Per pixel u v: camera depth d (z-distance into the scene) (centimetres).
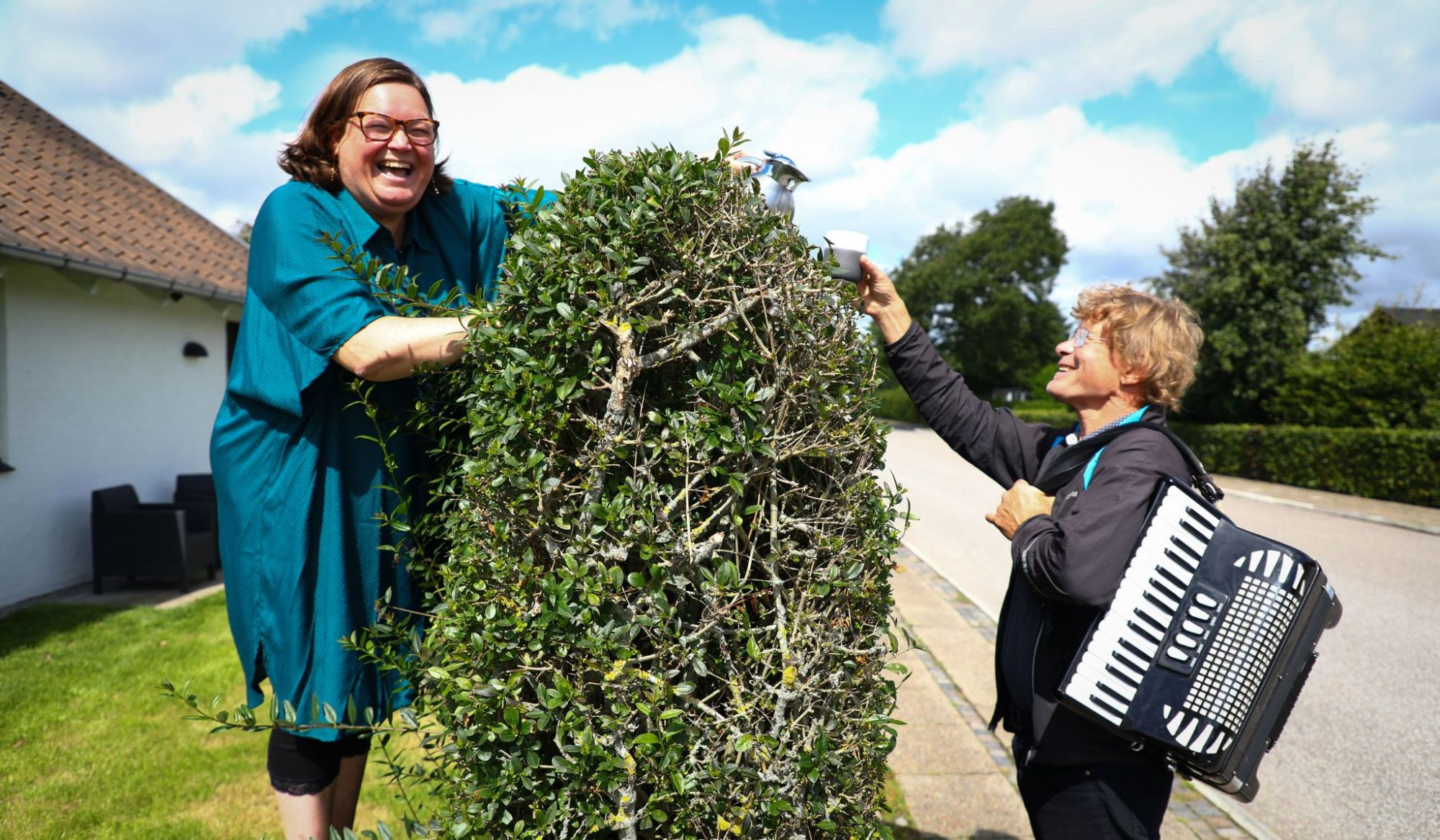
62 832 334
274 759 225
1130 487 195
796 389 180
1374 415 1789
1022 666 212
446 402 211
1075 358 228
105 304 815
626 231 174
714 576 170
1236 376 2238
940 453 2658
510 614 166
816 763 170
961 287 5153
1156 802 204
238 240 1086
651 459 171
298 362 209
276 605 219
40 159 851
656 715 159
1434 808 405
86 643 576
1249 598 186
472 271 252
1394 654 644
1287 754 468
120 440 837
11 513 701
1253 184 2250
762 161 227
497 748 171
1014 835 343
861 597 185
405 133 214
